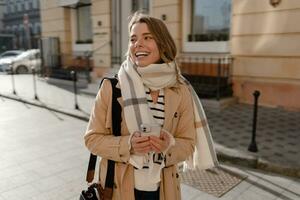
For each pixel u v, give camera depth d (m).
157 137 1.50
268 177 4.00
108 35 11.48
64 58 13.95
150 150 1.50
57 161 4.63
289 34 7.07
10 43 45.94
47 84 12.73
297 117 6.65
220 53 8.44
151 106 1.67
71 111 7.75
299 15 6.86
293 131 5.64
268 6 7.27
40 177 4.06
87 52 12.55
